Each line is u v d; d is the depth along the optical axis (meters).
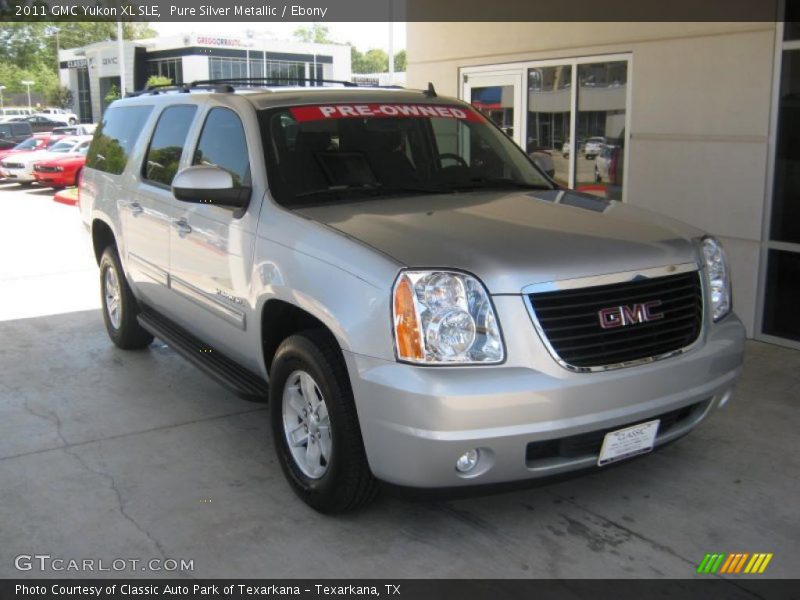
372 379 3.28
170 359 6.35
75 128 31.23
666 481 4.17
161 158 5.46
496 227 3.73
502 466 3.26
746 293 6.43
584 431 3.32
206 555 3.55
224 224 4.42
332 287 3.53
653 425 3.56
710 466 4.32
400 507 3.94
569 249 3.51
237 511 3.93
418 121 4.84
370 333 3.32
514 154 5.14
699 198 6.66
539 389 3.21
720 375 3.79
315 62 63.31
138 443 4.75
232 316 4.45
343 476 3.59
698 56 6.48
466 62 8.75
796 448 4.52
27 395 5.57
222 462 4.48
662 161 6.89
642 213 4.23
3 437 4.85
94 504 4.01
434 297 3.24
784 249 6.15
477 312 3.25
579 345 3.34
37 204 18.80
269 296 3.97
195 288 4.86
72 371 6.08
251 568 3.46
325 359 3.61
